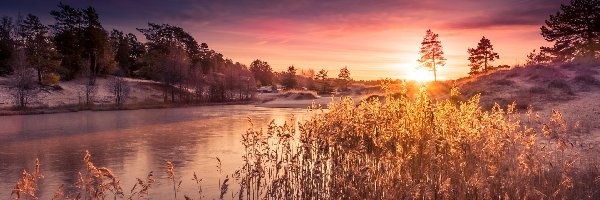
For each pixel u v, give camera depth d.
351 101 13.16
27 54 82.88
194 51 141.00
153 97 95.69
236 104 93.88
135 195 14.12
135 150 24.73
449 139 9.25
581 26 56.69
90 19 102.81
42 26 88.44
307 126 12.27
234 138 29.80
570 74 37.28
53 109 66.25
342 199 9.43
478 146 9.32
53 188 15.41
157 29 129.88
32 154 23.92
